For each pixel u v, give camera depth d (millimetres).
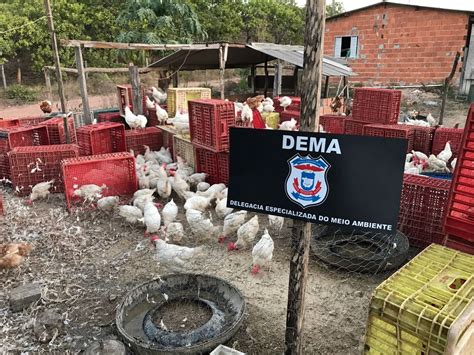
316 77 2479
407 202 5254
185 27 21766
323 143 2479
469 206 3430
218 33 25688
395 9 22203
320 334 3697
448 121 16359
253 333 3699
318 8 2371
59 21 21578
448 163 7520
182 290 4168
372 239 5117
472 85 19922
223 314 3750
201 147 7164
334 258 4672
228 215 5438
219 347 3195
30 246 4898
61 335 3693
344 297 4246
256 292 4344
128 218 5852
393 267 4645
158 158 8609
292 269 2832
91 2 23828
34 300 4109
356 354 3451
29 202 6895
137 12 20141
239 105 9484
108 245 5461
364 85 24016
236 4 26859
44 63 22094
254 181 2738
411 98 20922
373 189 2443
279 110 12430
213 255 5145
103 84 24375
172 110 10656
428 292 2664
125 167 6848
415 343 2510
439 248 3287
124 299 3822
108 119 11758
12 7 22828
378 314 2660
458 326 2305
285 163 2623
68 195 6441
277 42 29312
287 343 2994
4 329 3748
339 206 2537
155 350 3131
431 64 21828
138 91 10555
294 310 2891
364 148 2395
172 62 14828
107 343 3264
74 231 5844
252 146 2684
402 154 2338
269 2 28375
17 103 20578
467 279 2797
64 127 8297
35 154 7145
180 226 5297
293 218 2686
